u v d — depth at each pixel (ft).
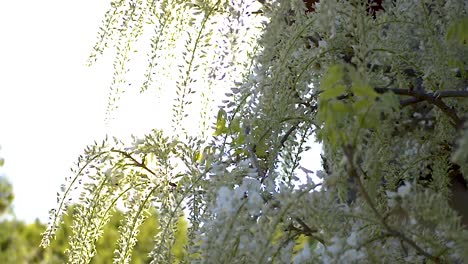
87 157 11.56
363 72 9.18
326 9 9.62
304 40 10.93
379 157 10.10
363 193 8.71
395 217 9.52
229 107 11.00
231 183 10.34
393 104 8.54
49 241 11.43
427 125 10.85
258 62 10.78
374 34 10.50
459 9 10.54
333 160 9.86
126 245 11.61
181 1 11.66
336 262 9.23
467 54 10.62
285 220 9.45
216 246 9.49
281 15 10.74
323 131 9.67
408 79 11.06
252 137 10.76
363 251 9.37
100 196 11.58
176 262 10.93
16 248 45.06
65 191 11.50
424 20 10.66
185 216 11.05
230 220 9.51
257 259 9.18
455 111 10.69
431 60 10.75
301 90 10.93
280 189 9.77
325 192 9.31
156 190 11.33
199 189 10.89
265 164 10.93
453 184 11.12
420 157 10.80
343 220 9.61
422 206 8.99
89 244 11.57
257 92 10.81
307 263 9.52
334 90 8.55
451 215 9.03
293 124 10.89
